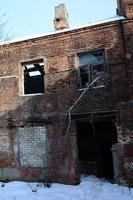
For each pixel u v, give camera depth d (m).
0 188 13.80
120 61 13.75
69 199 11.59
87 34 14.60
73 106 14.32
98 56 14.50
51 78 15.06
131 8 13.85
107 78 13.90
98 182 14.74
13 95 15.86
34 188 13.39
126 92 13.43
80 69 14.74
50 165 14.48
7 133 15.72
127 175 12.93
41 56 15.45
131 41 13.64
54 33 15.16
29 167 14.92
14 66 16.08
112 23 14.12
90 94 14.11
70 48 14.86
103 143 17.50
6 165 15.43
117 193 12.11
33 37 15.59
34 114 15.20
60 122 14.56
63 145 14.37
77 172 14.13
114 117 13.65
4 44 16.27
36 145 14.97
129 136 13.12
